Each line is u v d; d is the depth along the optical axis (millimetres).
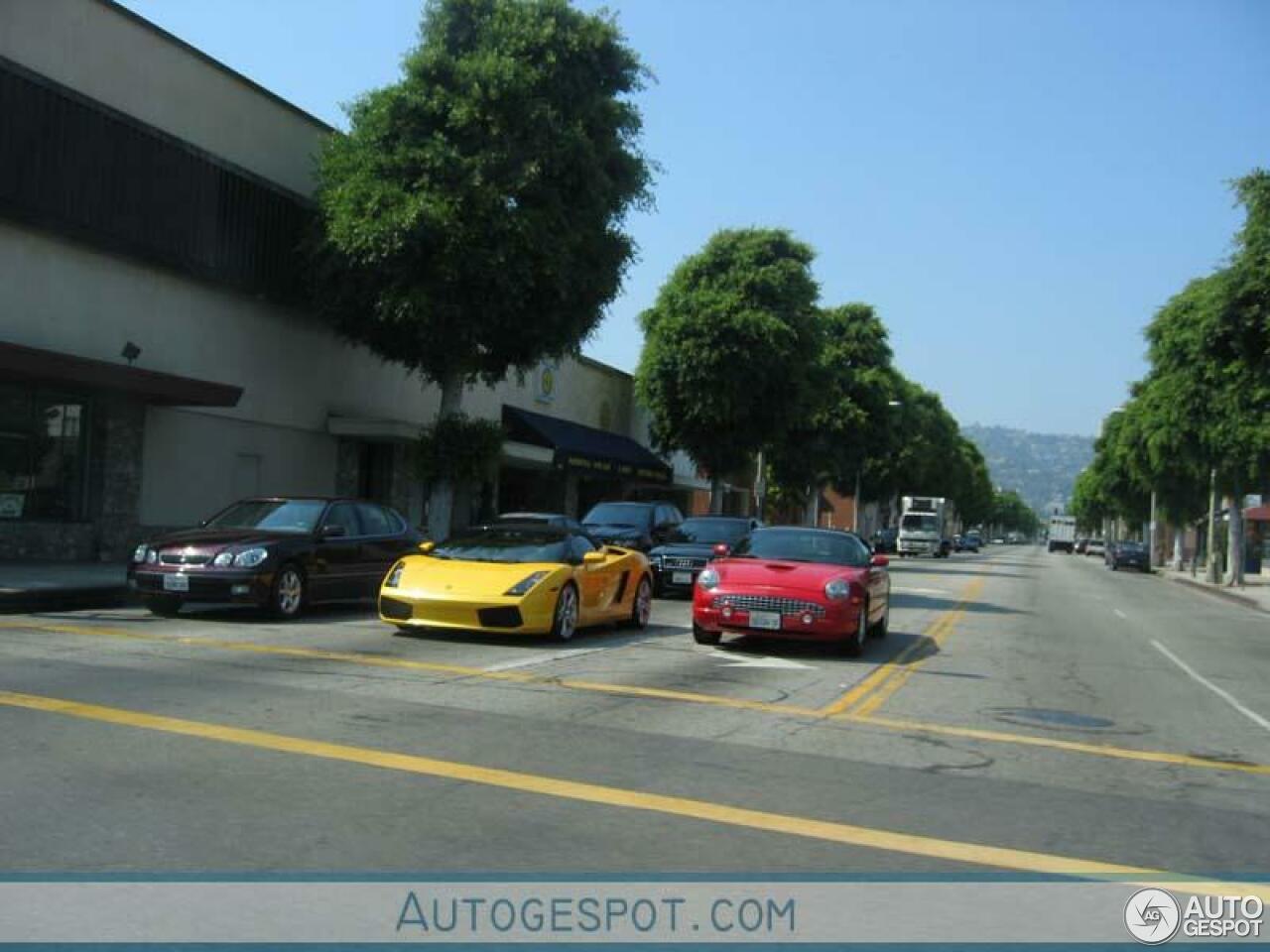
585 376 41344
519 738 7750
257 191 23266
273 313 24438
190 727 7508
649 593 15836
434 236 21250
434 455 24188
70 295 19016
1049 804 6777
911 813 6387
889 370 55438
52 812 5605
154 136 20391
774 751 7828
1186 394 34938
